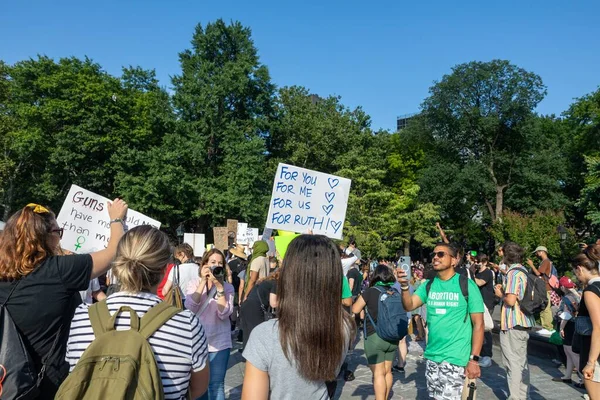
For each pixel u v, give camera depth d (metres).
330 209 6.57
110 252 2.69
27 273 2.32
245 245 16.27
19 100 33.75
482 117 38.22
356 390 6.77
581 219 39.75
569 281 7.58
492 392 6.68
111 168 34.19
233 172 34.59
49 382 2.27
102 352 1.82
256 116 37.62
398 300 5.47
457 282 4.44
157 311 2.04
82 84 33.81
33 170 35.62
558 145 44.44
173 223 37.12
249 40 38.84
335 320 2.03
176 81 37.22
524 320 5.52
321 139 39.34
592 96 40.81
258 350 2.03
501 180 40.50
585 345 4.35
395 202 34.69
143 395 1.75
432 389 4.50
